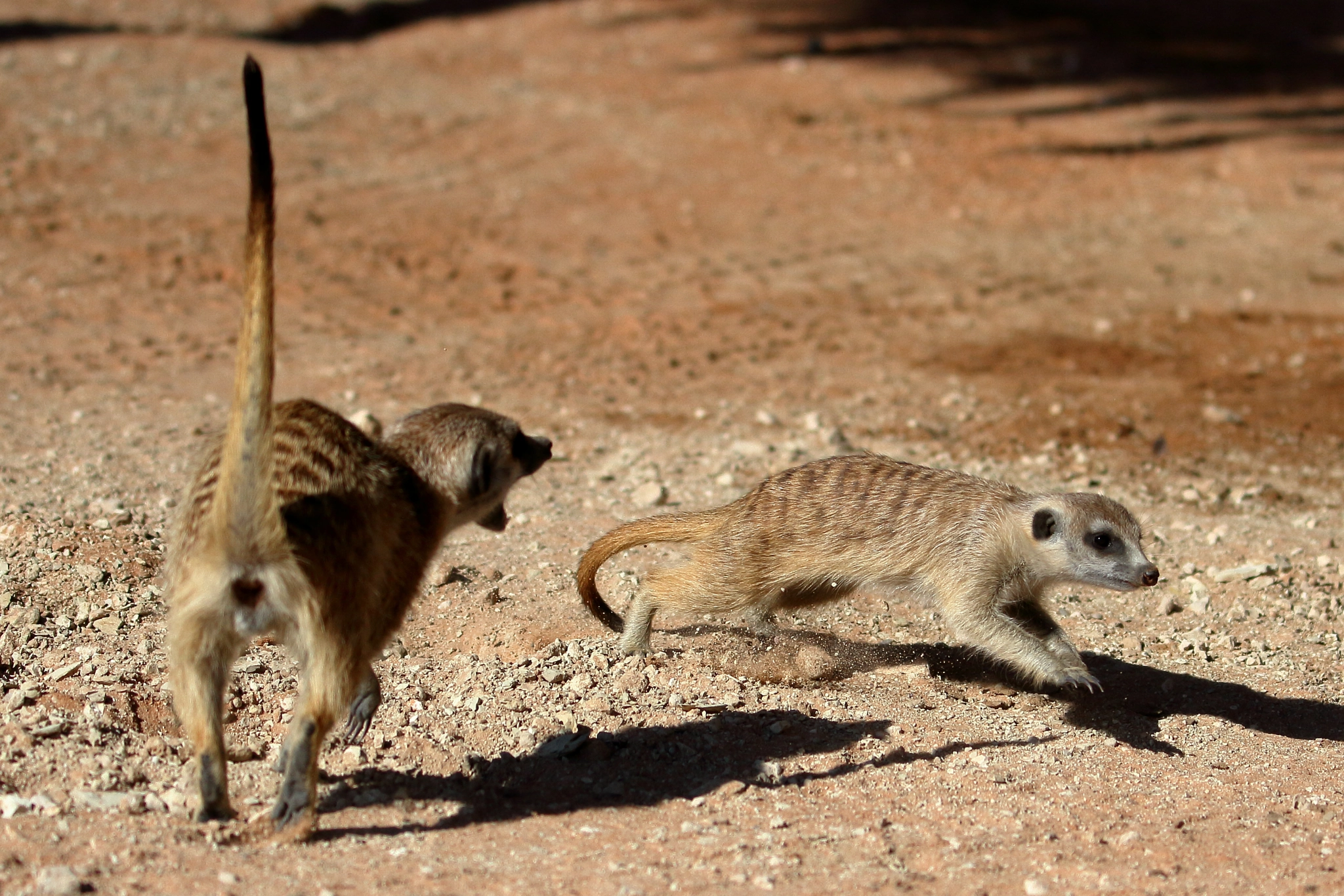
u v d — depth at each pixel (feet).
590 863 16.92
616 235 59.16
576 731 21.38
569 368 44.83
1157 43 92.68
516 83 80.12
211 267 52.06
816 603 26.27
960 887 16.66
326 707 17.06
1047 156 72.23
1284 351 49.11
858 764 20.99
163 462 33.63
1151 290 55.72
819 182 67.26
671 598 24.85
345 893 15.52
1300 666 26.25
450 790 19.58
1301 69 88.28
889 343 48.80
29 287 48.52
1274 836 18.84
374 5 98.68
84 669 22.06
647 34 91.66
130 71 73.77
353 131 69.21
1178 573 30.19
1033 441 39.32
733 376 44.75
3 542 26.68
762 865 17.04
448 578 27.27
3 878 15.53
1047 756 21.62
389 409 39.32
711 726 21.95
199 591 16.65
